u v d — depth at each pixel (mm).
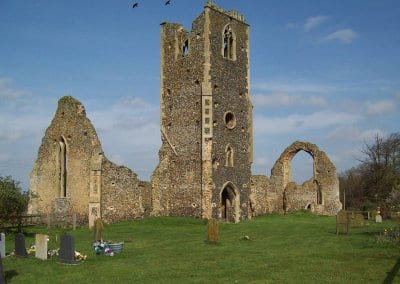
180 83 43750
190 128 42719
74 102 40625
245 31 46344
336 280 16250
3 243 21609
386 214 43531
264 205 53719
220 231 33281
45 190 41969
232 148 43719
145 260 20672
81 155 39562
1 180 31297
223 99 43375
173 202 42938
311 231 31906
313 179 58688
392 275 16672
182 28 44625
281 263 19438
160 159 43938
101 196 38281
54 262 20266
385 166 64438
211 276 17266
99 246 22500
